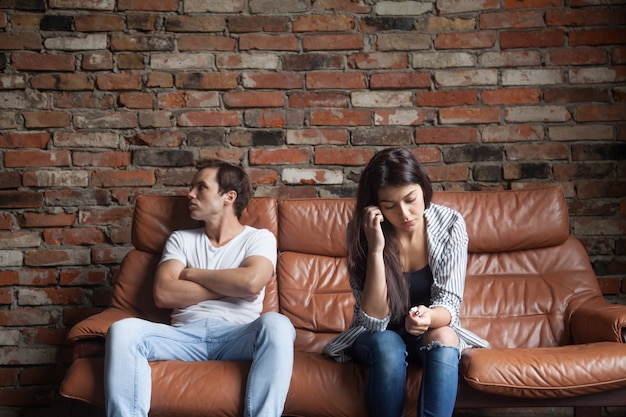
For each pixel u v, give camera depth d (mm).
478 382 1830
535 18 2951
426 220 2057
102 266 2918
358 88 2957
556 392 1856
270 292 2508
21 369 2863
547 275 2527
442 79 2957
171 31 2955
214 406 1903
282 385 1898
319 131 2957
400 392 1827
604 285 2893
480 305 2465
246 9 2959
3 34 2914
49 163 2916
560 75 2941
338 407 1919
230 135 2955
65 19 2934
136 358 1933
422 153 2955
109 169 2936
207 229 2428
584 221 2914
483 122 2945
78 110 2932
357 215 1995
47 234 2908
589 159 2926
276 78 2957
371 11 2963
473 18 2957
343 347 2010
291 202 2615
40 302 2887
